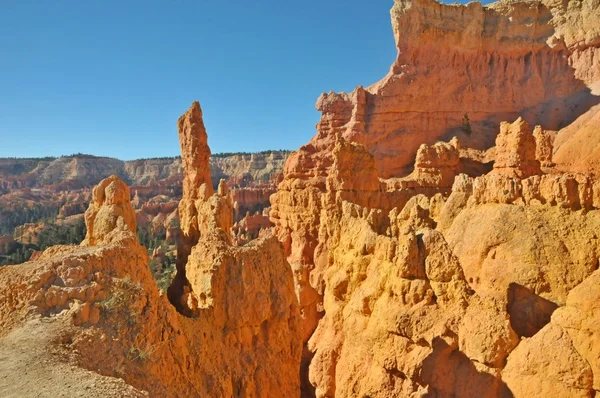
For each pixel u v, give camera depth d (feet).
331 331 70.79
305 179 135.44
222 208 68.28
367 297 59.93
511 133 105.70
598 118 180.65
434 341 50.19
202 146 89.04
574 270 58.29
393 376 54.39
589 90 213.87
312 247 111.14
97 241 58.65
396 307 54.24
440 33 219.82
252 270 47.26
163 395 31.81
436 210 88.74
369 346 57.26
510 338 47.06
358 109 205.87
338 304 70.90
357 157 111.55
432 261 53.21
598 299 45.60
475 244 67.72
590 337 45.21
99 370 29.45
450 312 50.98
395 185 137.59
